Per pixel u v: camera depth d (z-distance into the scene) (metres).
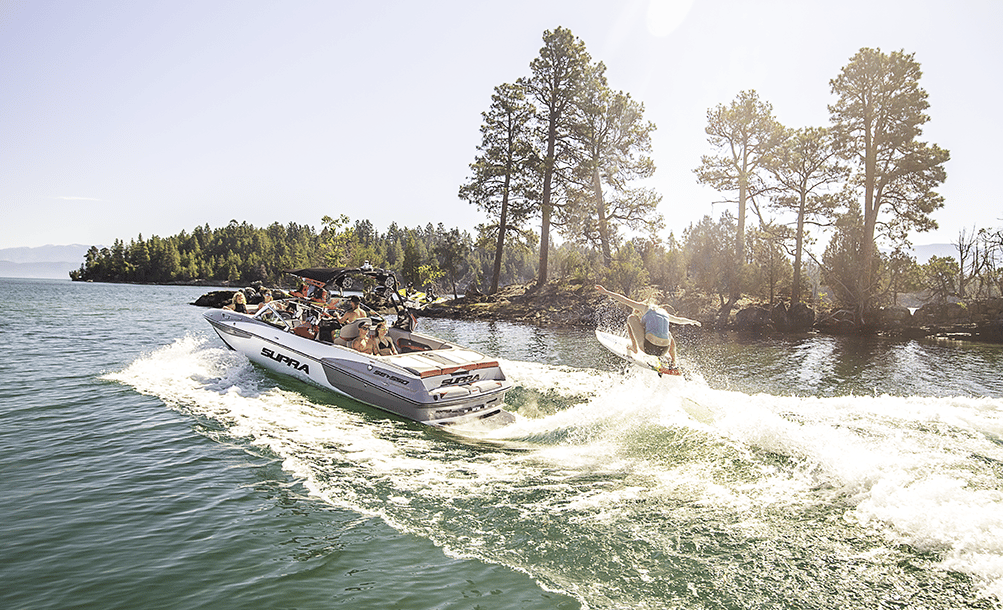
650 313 8.62
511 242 46.94
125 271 140.25
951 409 7.92
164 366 11.18
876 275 34.09
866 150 33.16
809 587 3.72
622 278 37.50
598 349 18.95
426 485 5.50
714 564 4.02
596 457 6.28
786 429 6.55
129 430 7.11
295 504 5.03
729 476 5.54
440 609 3.51
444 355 9.13
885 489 5.02
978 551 4.02
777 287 37.38
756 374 15.20
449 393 8.06
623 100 41.81
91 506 4.93
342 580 3.82
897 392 12.76
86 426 7.25
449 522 4.70
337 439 7.01
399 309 11.64
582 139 42.97
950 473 5.38
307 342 9.90
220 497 5.16
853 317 32.84
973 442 6.35
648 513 4.82
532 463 6.18
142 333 19.03
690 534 4.45
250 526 4.59
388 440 7.08
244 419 7.69
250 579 3.81
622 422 7.27
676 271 38.62
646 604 3.57
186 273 140.88
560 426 7.55
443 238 64.69
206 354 11.99
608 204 43.91
